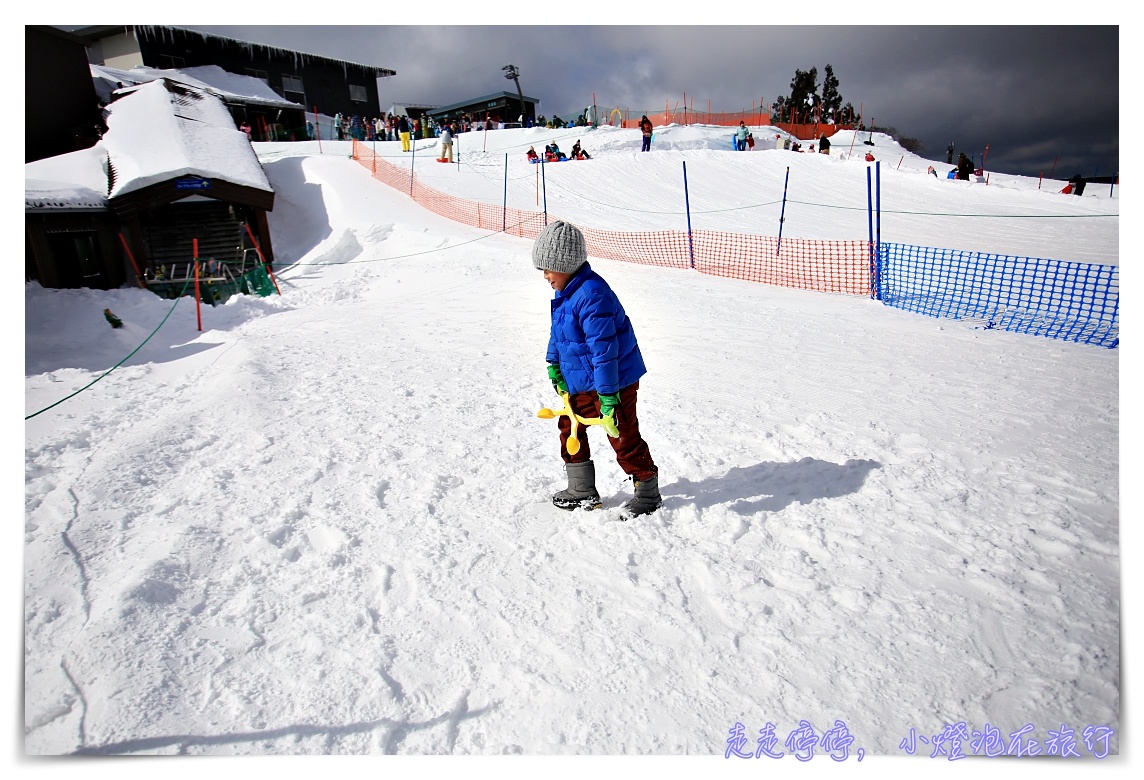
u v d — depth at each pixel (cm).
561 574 277
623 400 307
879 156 3531
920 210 2162
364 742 200
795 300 852
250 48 3925
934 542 284
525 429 442
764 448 390
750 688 214
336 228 1728
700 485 352
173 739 199
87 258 1404
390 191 2056
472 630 244
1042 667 214
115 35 3522
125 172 1504
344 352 647
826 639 232
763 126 4400
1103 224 1878
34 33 1819
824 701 208
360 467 379
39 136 1848
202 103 2206
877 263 861
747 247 1386
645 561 284
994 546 278
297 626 246
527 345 670
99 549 291
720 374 532
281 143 3048
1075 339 616
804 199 2314
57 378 574
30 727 201
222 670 224
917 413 426
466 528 314
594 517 322
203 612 252
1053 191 2570
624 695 213
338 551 293
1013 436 381
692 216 1991
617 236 1541
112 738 198
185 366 622
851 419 422
